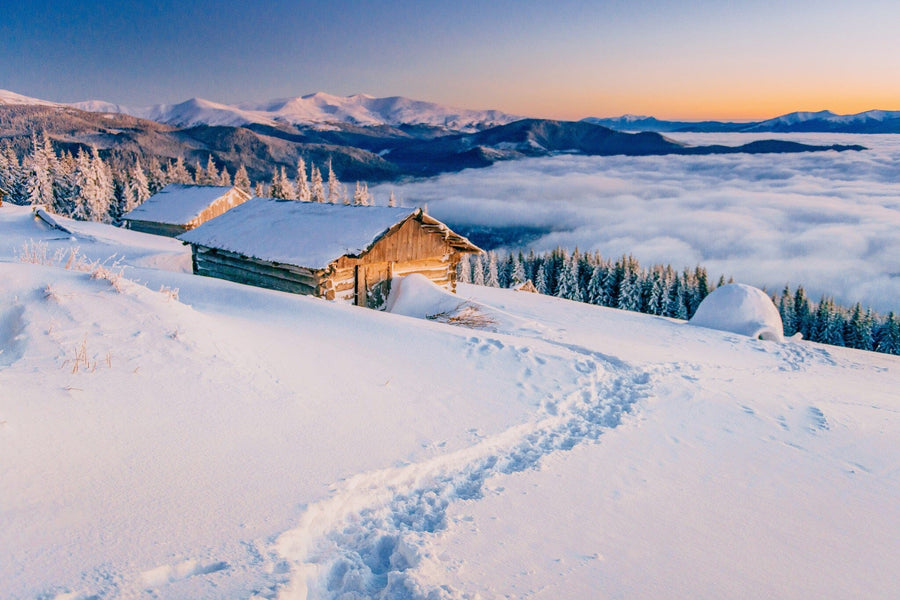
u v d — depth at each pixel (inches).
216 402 247.0
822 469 275.0
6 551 132.3
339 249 623.8
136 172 3058.6
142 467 185.9
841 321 3112.7
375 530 178.1
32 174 2605.8
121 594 123.9
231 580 133.3
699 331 848.3
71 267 359.9
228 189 1766.7
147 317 293.1
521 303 1048.8
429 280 688.4
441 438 261.7
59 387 221.1
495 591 147.8
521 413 313.4
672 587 159.5
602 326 821.2
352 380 317.7
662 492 232.2
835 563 183.2
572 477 239.1
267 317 450.6
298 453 218.8
